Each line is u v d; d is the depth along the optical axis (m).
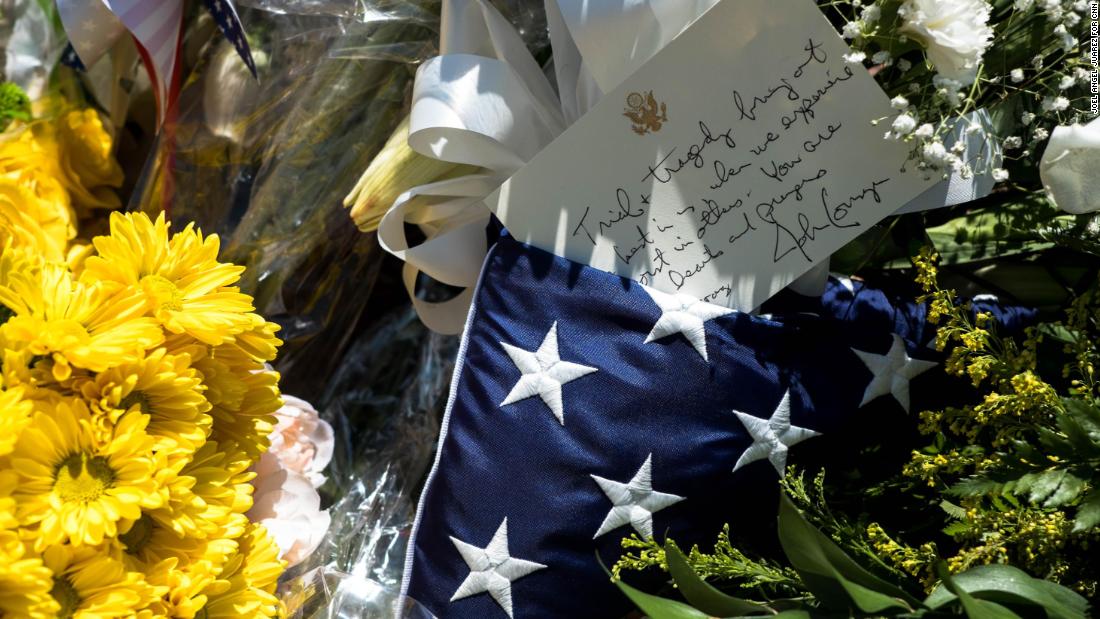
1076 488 0.53
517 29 0.83
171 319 0.57
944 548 0.67
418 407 0.93
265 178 0.86
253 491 0.68
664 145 0.66
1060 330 0.61
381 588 0.77
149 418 0.54
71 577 0.51
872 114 0.63
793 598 0.60
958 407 0.69
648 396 0.66
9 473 0.50
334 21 0.84
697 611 0.56
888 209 0.65
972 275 0.73
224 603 0.59
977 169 0.64
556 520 0.67
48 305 0.54
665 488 0.67
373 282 0.93
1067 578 0.58
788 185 0.65
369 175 0.78
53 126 0.83
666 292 0.68
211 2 0.75
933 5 0.56
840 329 0.69
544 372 0.67
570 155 0.66
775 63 0.63
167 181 0.86
